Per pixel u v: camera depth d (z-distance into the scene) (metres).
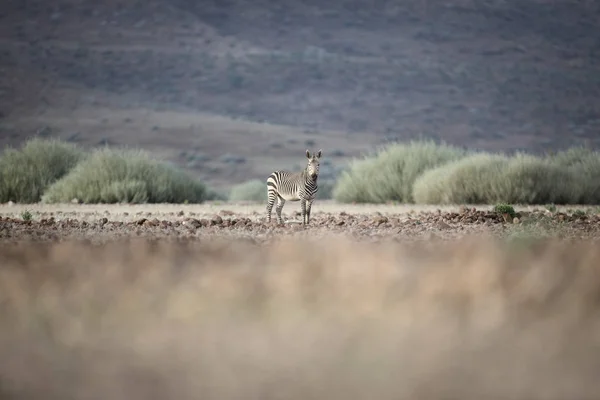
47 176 158.12
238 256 48.28
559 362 23.16
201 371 22.58
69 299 33.47
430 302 31.52
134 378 21.89
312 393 20.50
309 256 47.44
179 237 62.16
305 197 78.56
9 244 57.22
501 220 85.44
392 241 59.28
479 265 40.53
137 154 163.25
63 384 21.34
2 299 34.09
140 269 42.06
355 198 158.12
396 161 160.88
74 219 92.38
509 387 20.78
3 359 24.12
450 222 82.75
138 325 28.64
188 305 31.69
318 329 27.20
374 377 21.77
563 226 73.38
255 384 21.28
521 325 27.56
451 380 21.39
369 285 35.16
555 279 36.22
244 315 29.89
